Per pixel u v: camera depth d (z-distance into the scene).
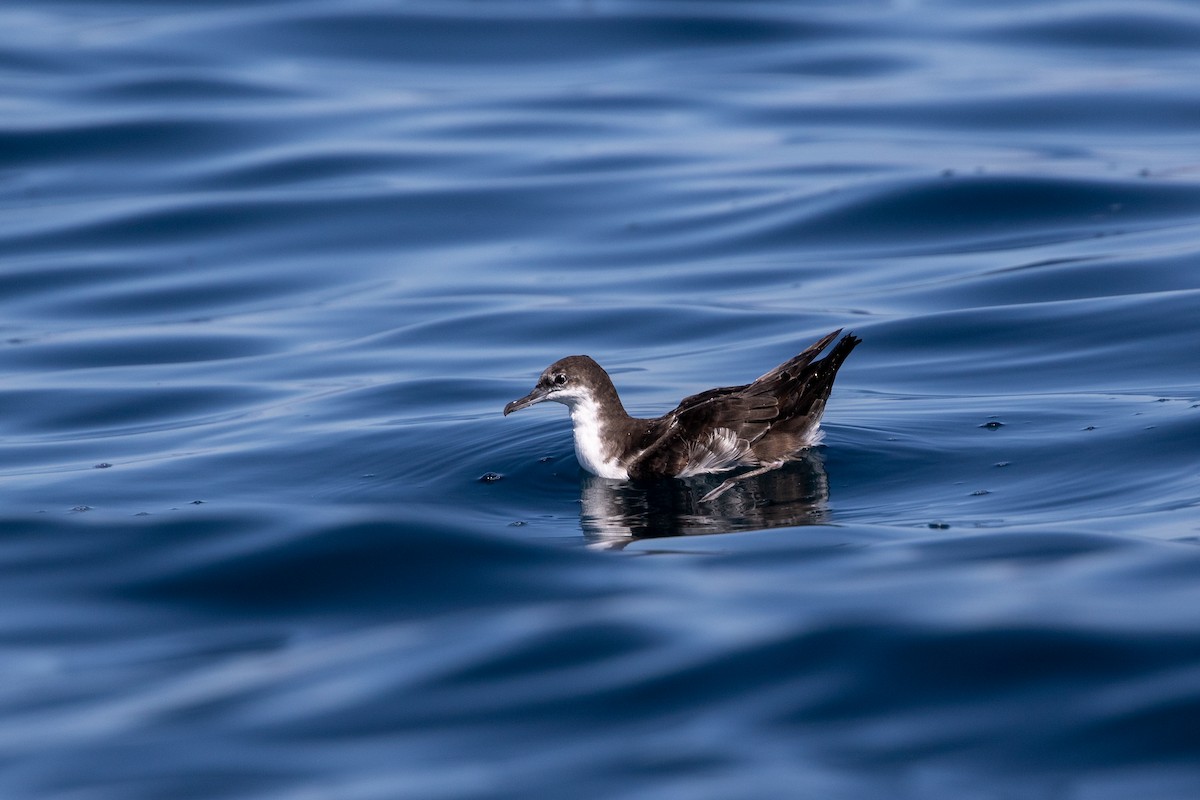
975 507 13.32
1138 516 12.45
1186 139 27.45
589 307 21.56
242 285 23.33
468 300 22.17
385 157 28.36
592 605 11.21
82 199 26.64
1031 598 10.50
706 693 9.59
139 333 21.41
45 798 8.84
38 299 22.83
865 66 33.06
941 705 9.21
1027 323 19.42
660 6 37.03
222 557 12.76
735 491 14.44
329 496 14.72
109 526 13.68
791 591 11.12
